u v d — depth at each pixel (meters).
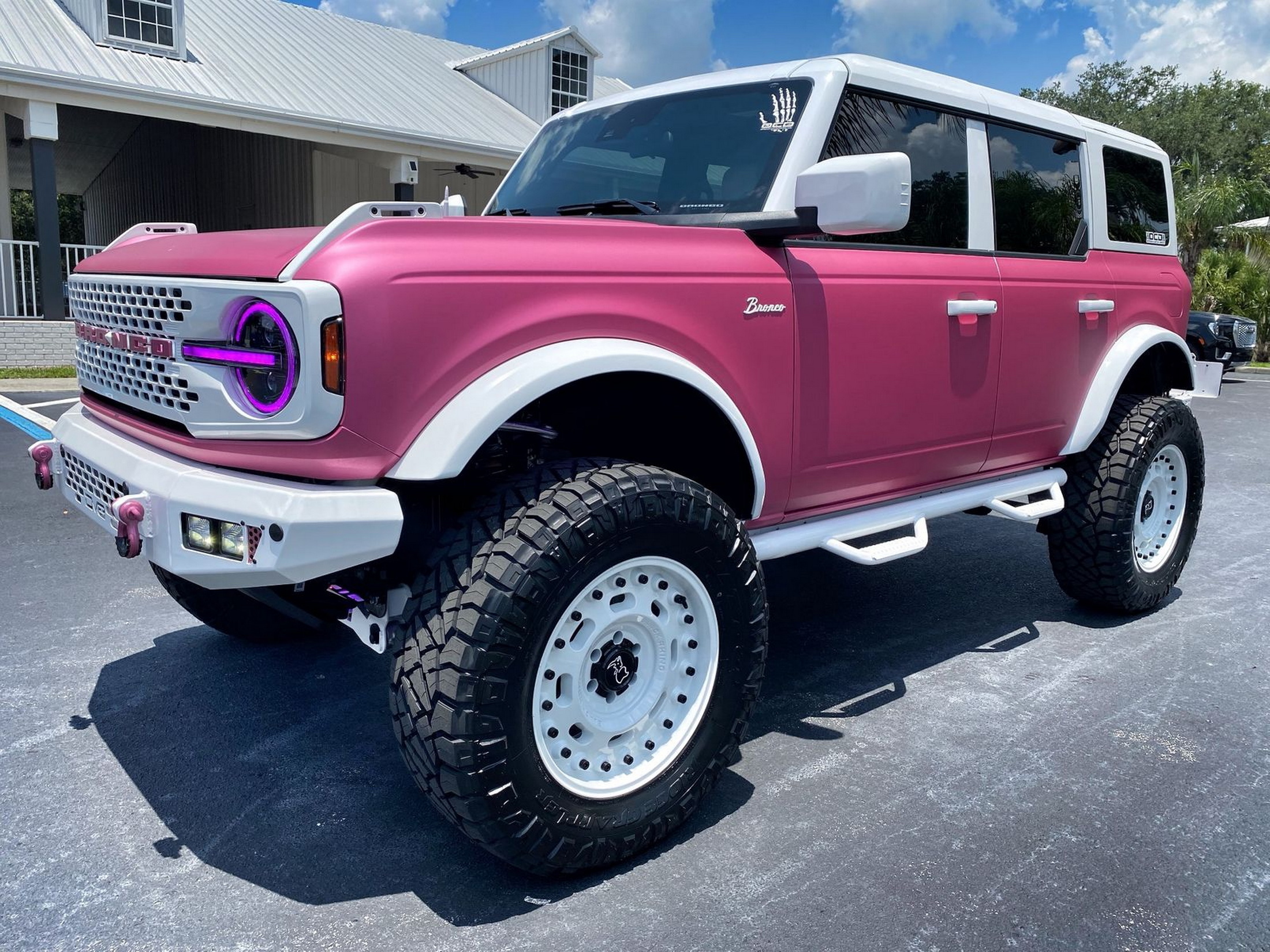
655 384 2.54
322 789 2.72
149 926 2.11
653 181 3.12
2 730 3.02
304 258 2.00
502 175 16.34
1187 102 49.16
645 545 2.28
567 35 17.69
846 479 3.09
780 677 3.58
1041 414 3.76
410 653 2.12
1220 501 6.90
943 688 3.49
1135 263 4.29
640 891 2.26
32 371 11.30
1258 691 3.48
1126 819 2.60
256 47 16.05
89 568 4.64
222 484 2.06
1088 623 4.23
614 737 2.36
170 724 3.09
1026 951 2.06
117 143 20.95
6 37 12.75
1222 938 2.12
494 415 2.07
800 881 2.30
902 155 2.45
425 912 2.18
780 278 2.74
